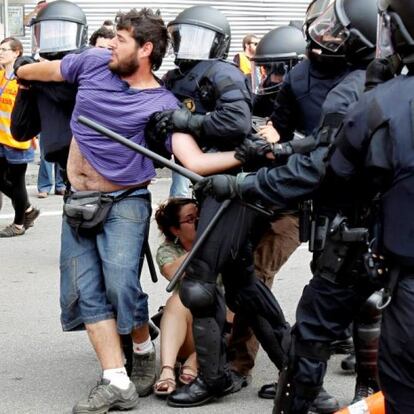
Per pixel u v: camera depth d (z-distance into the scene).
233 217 4.28
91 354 5.50
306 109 4.42
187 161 4.27
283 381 3.88
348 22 4.04
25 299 6.73
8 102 8.59
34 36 4.98
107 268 4.47
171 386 4.75
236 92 4.29
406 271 3.07
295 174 3.55
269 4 15.21
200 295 4.36
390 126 3.05
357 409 3.80
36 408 4.69
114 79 4.46
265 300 4.66
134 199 4.54
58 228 9.33
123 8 14.41
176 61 4.51
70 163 4.58
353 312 3.81
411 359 3.05
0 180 8.87
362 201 3.72
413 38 3.13
